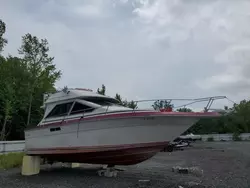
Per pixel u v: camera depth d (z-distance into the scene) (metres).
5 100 23.58
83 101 10.39
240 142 41.25
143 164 14.85
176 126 9.23
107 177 10.27
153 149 9.47
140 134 9.21
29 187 8.52
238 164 14.87
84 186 8.66
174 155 20.61
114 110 9.55
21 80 25.78
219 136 48.47
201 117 9.05
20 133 26.12
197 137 45.22
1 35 26.06
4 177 10.30
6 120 23.28
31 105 26.67
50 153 10.65
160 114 8.79
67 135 10.26
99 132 9.56
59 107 11.15
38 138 11.17
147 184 9.00
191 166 14.04
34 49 26.48
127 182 9.31
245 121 53.84
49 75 27.75
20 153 15.05
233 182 9.55
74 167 12.98
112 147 9.45
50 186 8.66
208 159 17.58
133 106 10.11
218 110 9.06
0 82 24.72
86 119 9.74
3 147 16.33
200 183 9.33
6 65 26.23
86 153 9.87
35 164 11.09
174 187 8.61
